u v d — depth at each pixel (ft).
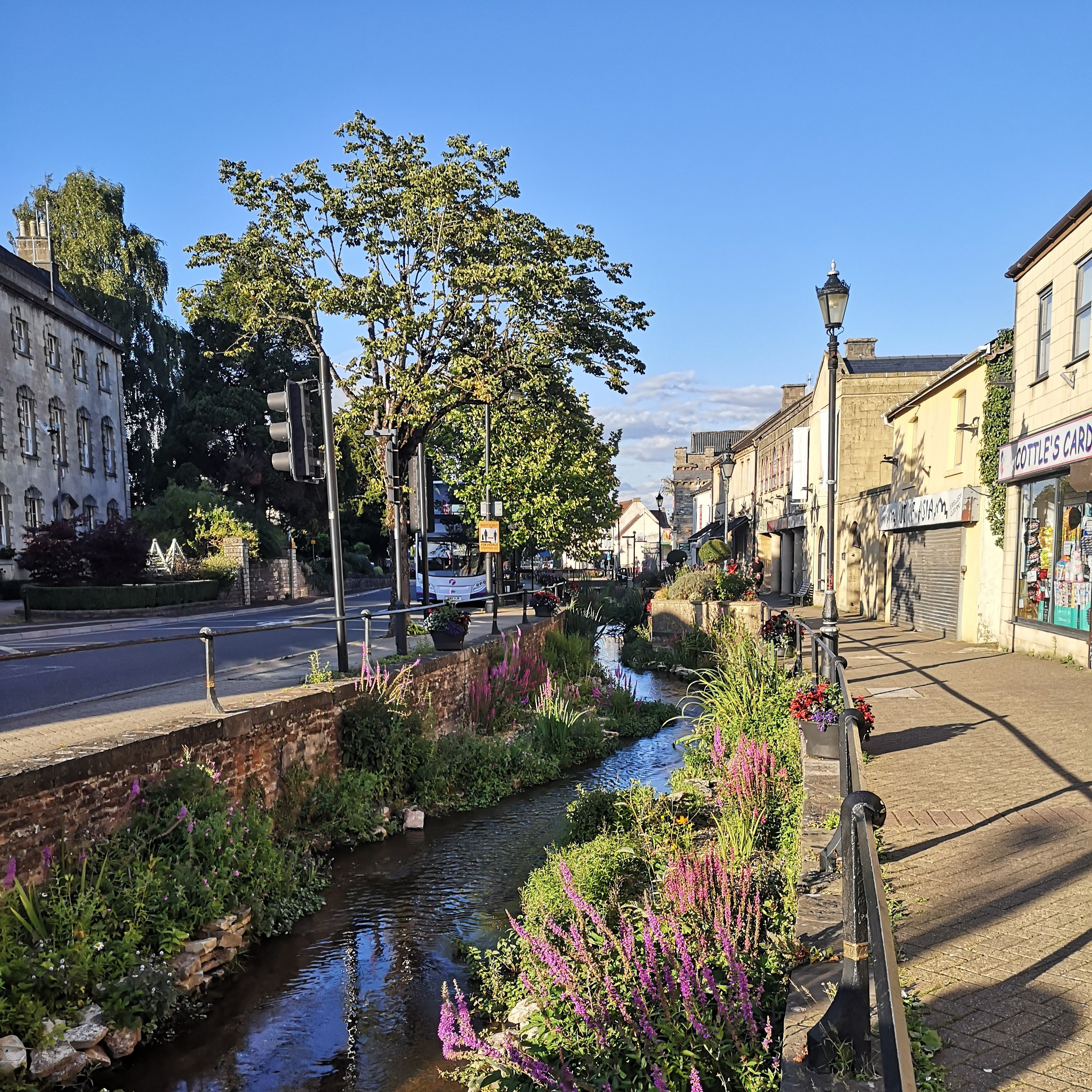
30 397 114.73
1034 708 30.83
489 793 34.73
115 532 93.97
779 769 25.17
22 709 29.84
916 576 69.05
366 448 59.62
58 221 148.15
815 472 101.65
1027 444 47.24
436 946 21.29
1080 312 42.32
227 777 25.09
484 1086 14.29
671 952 12.70
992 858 15.93
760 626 66.80
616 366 58.03
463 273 50.93
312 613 95.45
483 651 48.29
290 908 23.22
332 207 52.60
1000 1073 9.22
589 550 114.62
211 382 153.48
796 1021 10.32
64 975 16.75
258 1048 17.03
